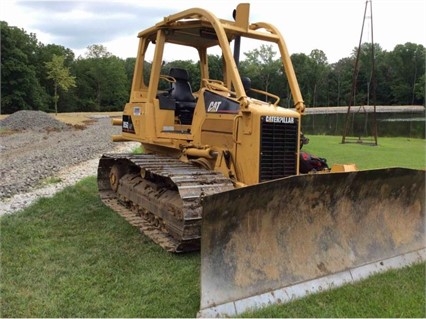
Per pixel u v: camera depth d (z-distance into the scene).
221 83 6.21
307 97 80.56
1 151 16.17
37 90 63.62
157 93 6.71
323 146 15.99
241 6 5.42
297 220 4.14
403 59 82.94
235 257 3.74
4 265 4.56
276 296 3.76
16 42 63.50
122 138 7.74
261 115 4.84
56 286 4.08
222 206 3.59
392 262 4.61
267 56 58.78
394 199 4.83
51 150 16.06
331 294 3.91
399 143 17.75
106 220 6.31
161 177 5.66
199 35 6.41
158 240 5.14
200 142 5.75
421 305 3.72
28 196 7.96
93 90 78.44
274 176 4.97
